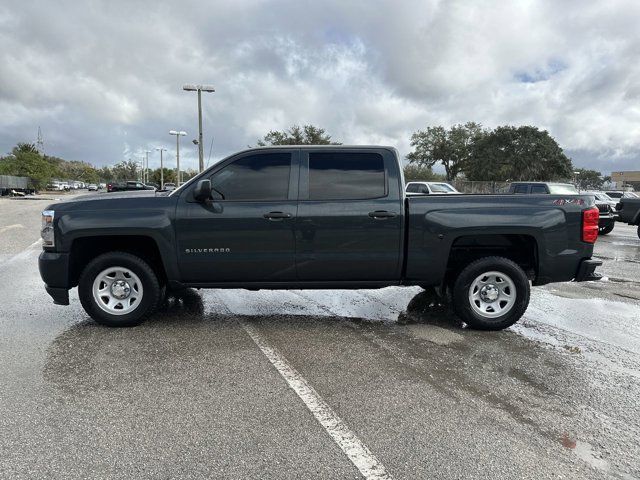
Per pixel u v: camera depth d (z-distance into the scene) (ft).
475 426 9.83
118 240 16.30
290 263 15.65
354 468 8.32
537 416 10.30
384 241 15.61
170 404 10.57
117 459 8.48
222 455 8.65
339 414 10.23
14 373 12.17
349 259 15.65
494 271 15.99
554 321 17.84
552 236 15.57
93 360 13.10
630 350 14.60
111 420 9.83
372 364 13.09
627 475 8.27
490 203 15.66
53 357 13.32
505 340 15.35
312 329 16.25
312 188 15.62
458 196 15.88
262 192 15.61
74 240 15.38
